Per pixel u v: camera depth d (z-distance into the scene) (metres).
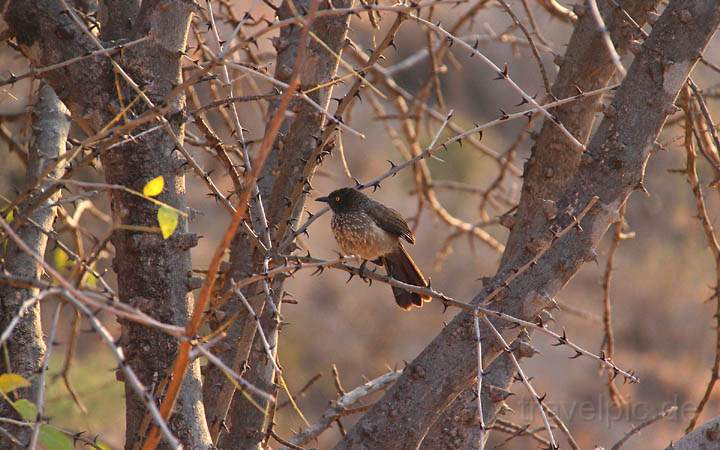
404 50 32.97
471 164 36.72
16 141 11.80
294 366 28.86
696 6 7.24
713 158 10.74
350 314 32.12
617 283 34.03
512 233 9.80
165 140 7.48
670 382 30.08
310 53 8.55
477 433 8.46
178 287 7.50
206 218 30.78
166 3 7.34
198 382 7.44
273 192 8.70
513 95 36.56
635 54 7.50
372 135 36.25
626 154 7.30
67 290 4.51
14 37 7.86
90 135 7.52
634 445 23.64
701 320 32.91
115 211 7.55
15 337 7.66
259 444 8.48
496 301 7.34
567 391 28.16
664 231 35.53
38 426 4.59
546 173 9.62
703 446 7.04
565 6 11.91
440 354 7.32
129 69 7.43
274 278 7.97
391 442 7.31
